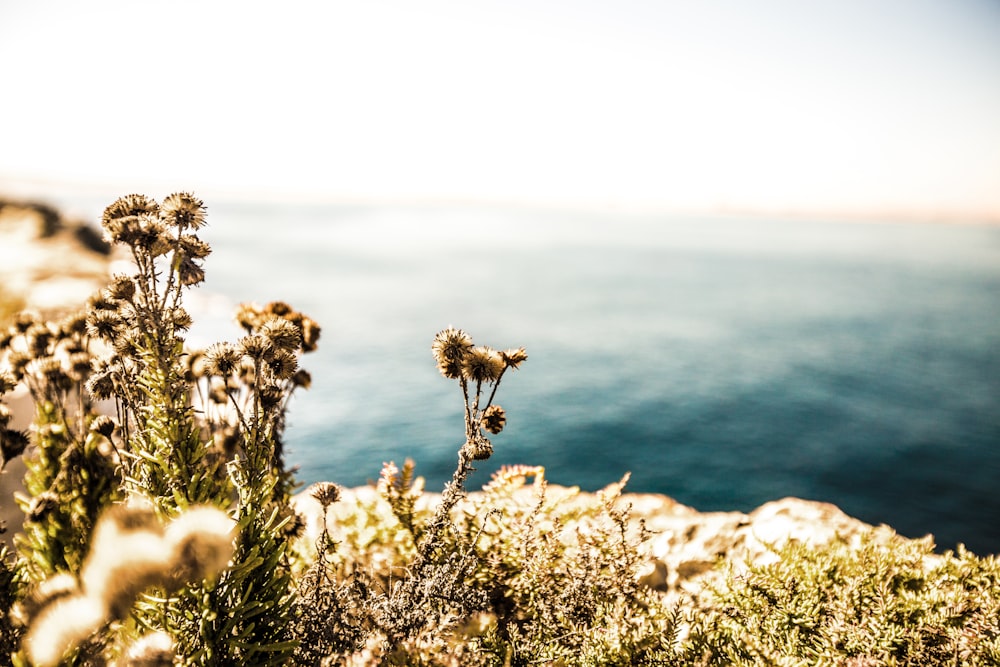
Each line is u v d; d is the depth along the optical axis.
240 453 3.26
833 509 6.05
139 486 3.11
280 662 3.09
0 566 3.03
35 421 4.04
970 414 39.66
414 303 76.88
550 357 52.06
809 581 4.07
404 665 3.12
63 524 3.30
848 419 37.91
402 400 34.84
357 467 25.30
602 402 38.53
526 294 90.62
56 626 1.29
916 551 4.41
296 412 31.56
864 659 3.40
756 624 3.79
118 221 2.92
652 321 72.31
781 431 35.16
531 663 3.49
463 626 3.44
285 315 4.58
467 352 3.66
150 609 2.76
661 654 3.57
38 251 30.92
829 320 76.38
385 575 4.62
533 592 4.14
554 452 30.52
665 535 5.68
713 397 41.28
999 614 3.56
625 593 4.03
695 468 29.58
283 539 3.69
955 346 61.84
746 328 69.50
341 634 3.38
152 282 3.08
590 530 4.43
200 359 3.82
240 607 2.85
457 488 3.73
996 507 26.80
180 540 1.36
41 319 4.53
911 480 29.30
